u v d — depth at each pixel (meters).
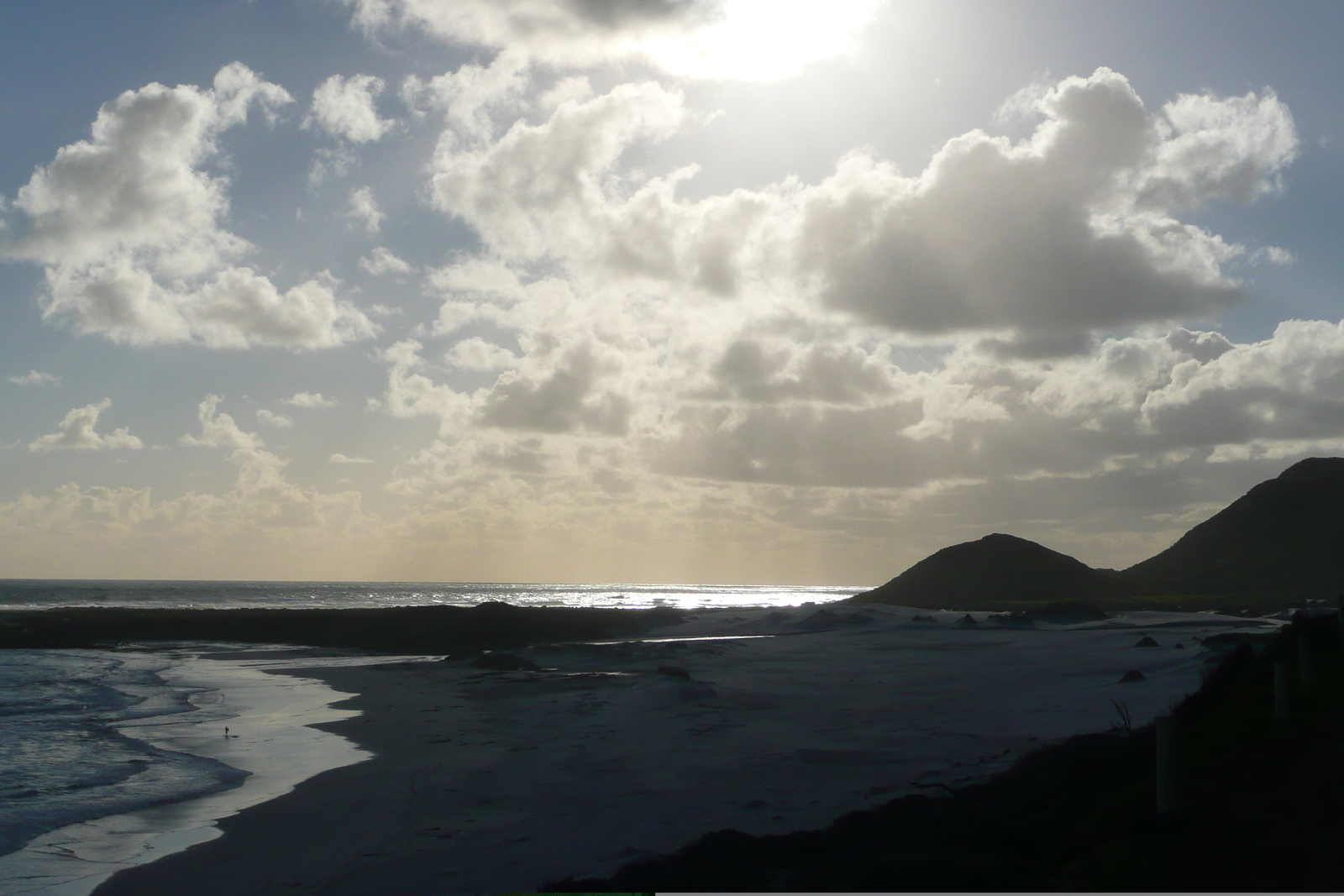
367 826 17.42
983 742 23.69
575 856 14.54
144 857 16.22
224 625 96.25
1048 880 9.91
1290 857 9.34
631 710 32.88
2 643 85.50
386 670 56.50
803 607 124.44
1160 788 11.44
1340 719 15.18
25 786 22.14
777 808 17.08
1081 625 83.75
